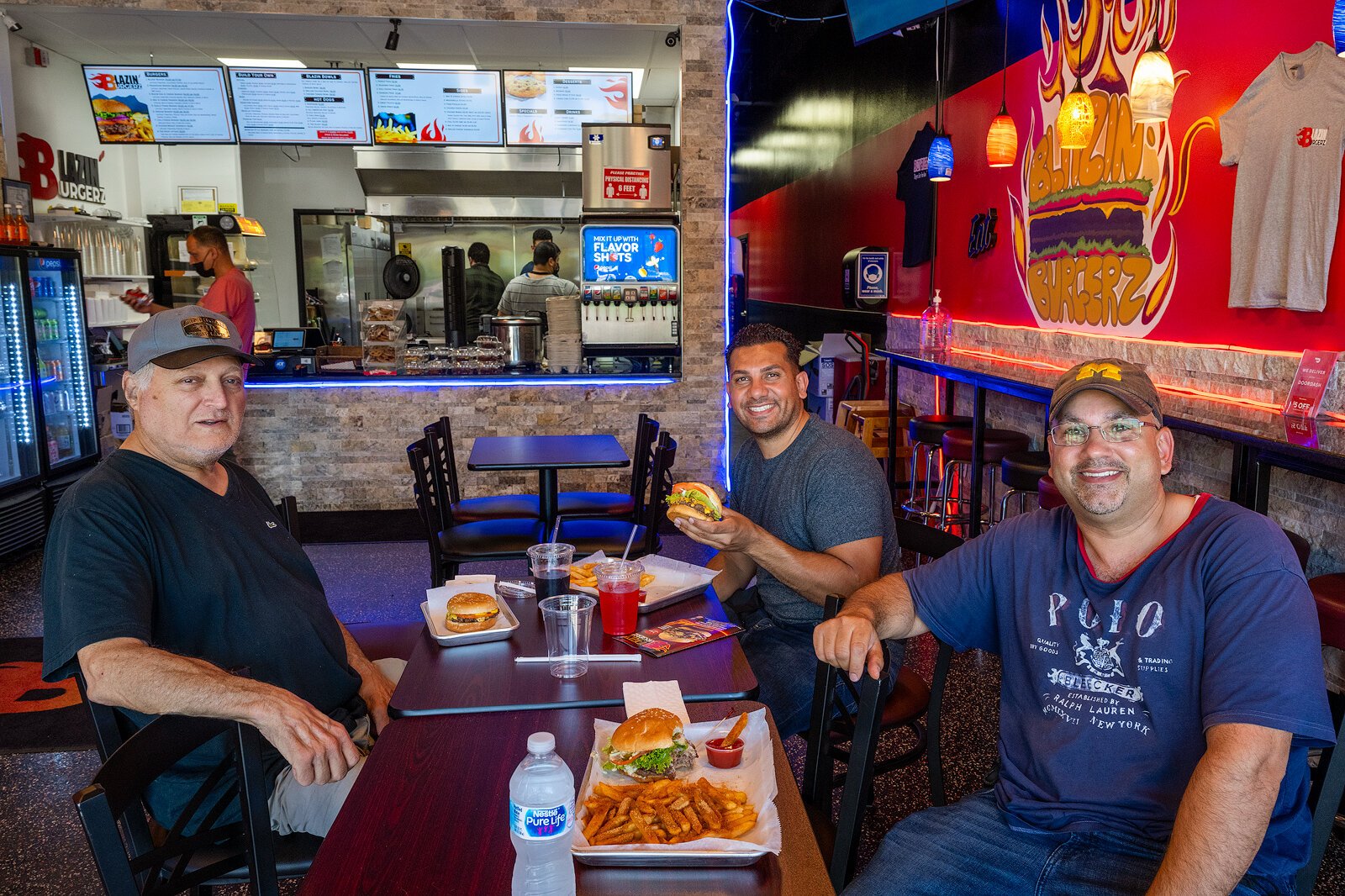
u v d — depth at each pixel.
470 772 1.44
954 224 6.34
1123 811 1.53
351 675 2.12
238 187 8.55
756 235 12.06
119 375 6.65
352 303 8.96
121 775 1.23
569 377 6.09
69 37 6.44
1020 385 3.99
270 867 1.50
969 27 5.97
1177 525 1.60
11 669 3.78
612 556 3.57
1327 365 3.08
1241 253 3.57
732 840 1.23
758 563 2.24
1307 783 1.49
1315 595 2.43
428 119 6.76
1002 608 1.77
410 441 6.14
